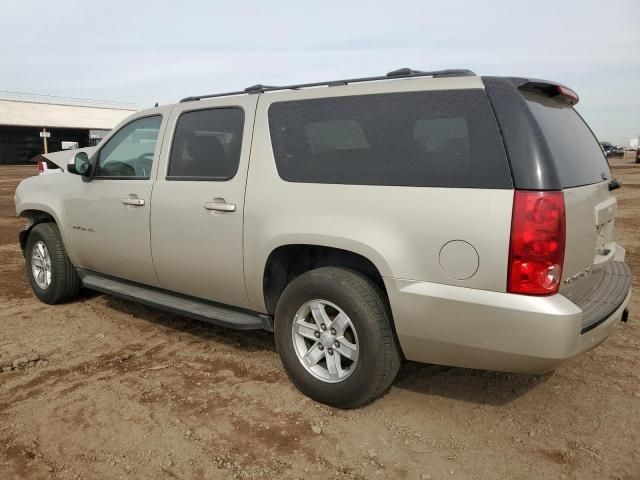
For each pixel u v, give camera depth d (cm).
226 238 368
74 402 343
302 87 359
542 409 330
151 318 502
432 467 275
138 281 457
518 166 263
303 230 324
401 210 291
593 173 329
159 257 416
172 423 317
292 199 334
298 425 314
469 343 278
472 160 276
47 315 513
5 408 336
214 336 456
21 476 269
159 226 411
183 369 391
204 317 389
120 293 457
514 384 362
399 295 292
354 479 266
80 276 514
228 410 331
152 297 437
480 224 268
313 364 338
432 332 287
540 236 258
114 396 350
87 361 407
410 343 299
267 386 362
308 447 292
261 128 361
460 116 285
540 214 257
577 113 355
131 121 455
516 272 261
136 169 445
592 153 345
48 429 312
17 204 561
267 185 347
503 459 282
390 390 355
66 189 498
